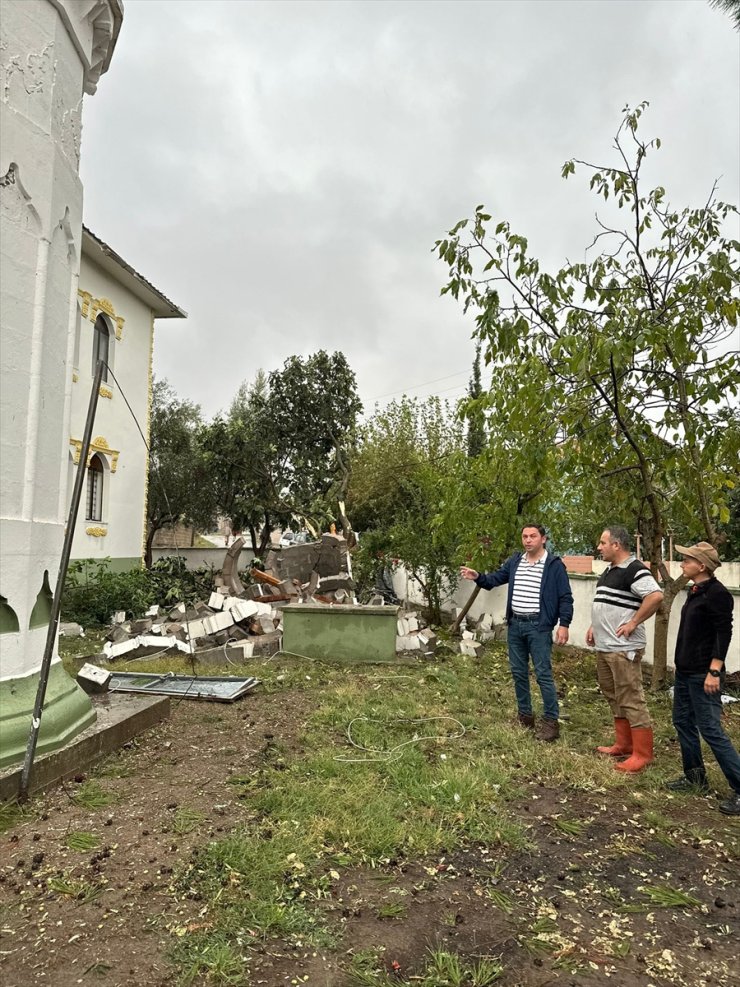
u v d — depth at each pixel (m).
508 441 9.05
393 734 5.93
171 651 9.62
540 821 4.32
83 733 5.06
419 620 11.98
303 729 5.99
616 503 8.87
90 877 3.35
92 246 15.19
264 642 9.69
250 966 2.77
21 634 4.77
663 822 4.30
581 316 7.34
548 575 6.08
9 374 4.77
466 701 7.23
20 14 4.91
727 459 7.46
